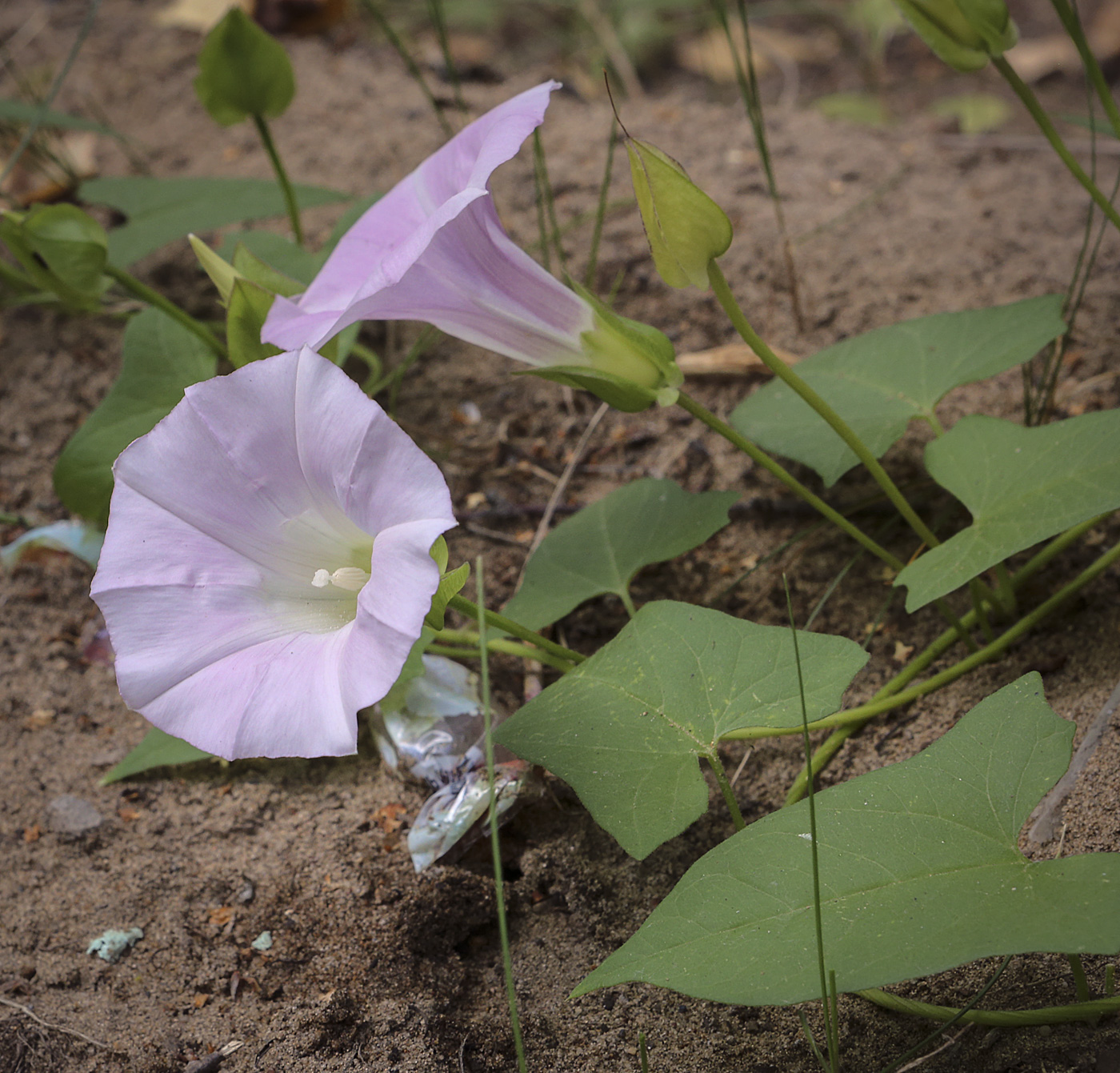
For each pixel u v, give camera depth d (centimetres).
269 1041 58
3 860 62
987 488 60
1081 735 60
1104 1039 56
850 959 55
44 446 70
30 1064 58
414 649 61
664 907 56
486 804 60
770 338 70
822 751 61
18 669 65
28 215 63
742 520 66
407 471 56
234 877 61
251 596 57
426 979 59
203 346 66
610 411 69
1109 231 72
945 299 70
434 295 58
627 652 60
